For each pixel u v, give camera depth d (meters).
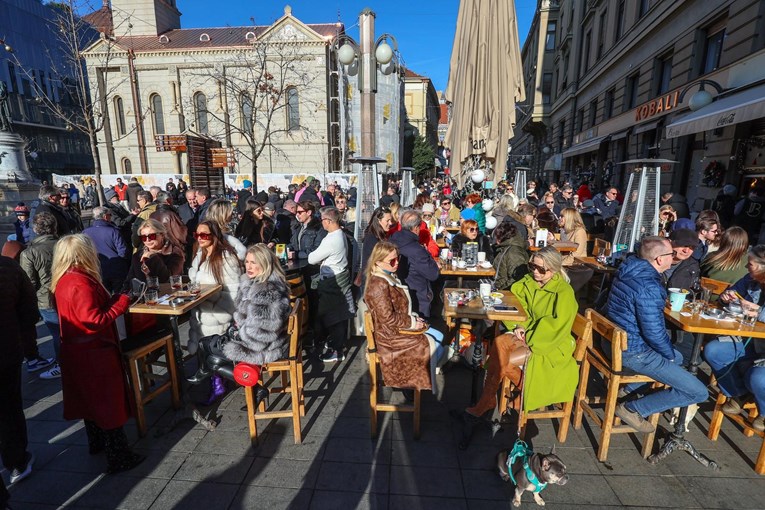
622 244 6.52
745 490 2.65
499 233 4.57
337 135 32.38
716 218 4.82
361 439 3.18
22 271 2.80
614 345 2.82
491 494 2.63
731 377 3.03
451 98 7.72
